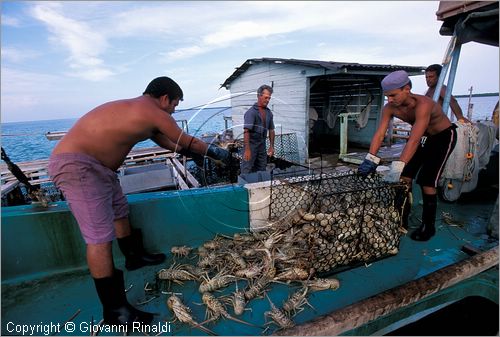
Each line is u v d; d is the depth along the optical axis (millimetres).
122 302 1812
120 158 1911
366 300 1699
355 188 2504
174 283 2211
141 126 1803
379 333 1833
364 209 2285
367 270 2281
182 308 1839
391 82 2285
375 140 2654
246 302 1966
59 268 2359
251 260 2334
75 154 1649
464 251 2482
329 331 1521
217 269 2299
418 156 2752
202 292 2068
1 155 2359
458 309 2479
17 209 2309
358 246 2299
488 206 3461
